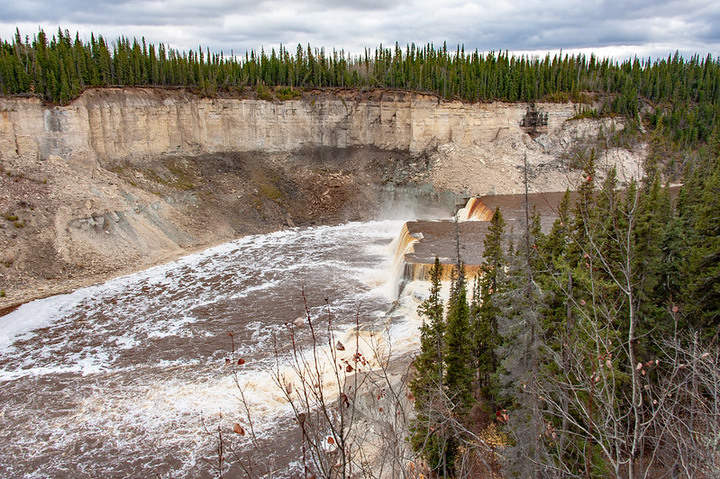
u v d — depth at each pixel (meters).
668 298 30.30
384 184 97.81
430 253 57.31
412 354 39.12
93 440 33.44
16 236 60.81
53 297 55.75
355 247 75.44
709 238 29.16
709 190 31.72
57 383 39.97
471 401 27.17
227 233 79.69
